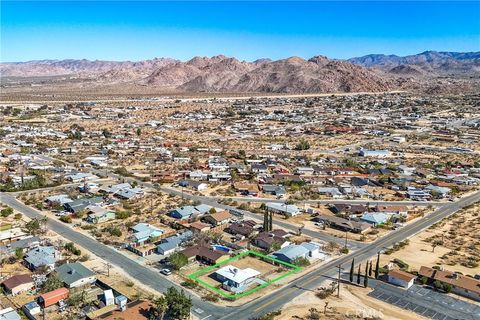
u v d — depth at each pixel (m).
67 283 82.25
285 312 76.69
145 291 82.62
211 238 107.94
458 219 126.75
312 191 153.12
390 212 130.62
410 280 86.38
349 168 187.38
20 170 172.38
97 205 128.75
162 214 126.44
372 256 100.69
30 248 99.62
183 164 190.25
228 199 140.88
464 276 88.56
